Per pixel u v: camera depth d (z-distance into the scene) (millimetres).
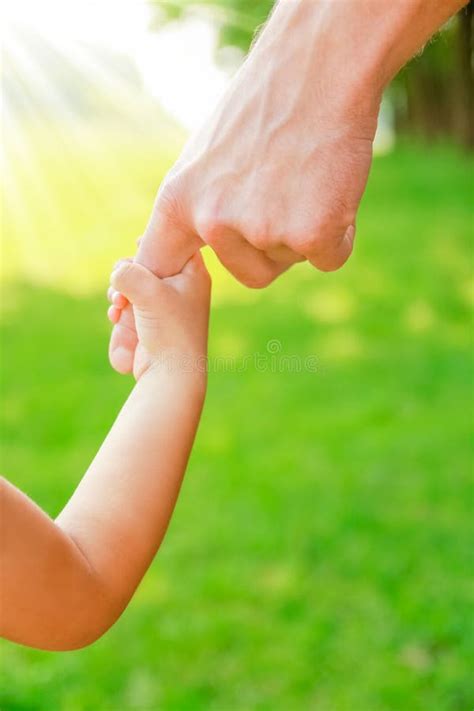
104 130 20094
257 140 842
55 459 4531
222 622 2971
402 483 4043
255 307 7820
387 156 18797
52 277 9516
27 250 10914
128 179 15969
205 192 861
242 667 2748
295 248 839
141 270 900
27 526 719
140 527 816
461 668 2688
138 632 2928
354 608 3039
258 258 877
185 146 900
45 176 16266
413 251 9812
